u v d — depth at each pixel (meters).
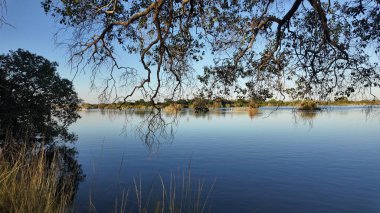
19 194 5.93
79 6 7.27
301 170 20.23
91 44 7.45
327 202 14.00
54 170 7.03
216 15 7.62
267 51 7.86
